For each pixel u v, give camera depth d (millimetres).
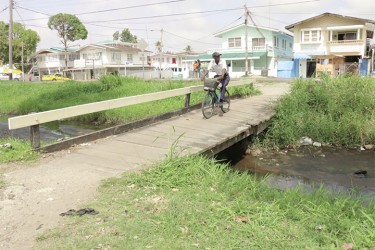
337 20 38719
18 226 4543
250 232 4254
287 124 12477
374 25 38625
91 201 5246
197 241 4117
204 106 11648
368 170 9648
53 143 8031
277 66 41875
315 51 40094
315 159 10695
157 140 8875
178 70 70875
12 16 38562
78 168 6758
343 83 14531
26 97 23594
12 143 8367
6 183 5977
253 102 15352
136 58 64000
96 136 8938
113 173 6480
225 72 11766
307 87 14508
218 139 9008
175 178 6062
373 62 38875
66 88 23594
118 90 21531
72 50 67125
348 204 5324
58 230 4398
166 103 16531
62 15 60562
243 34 47156
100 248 3996
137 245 4031
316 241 4141
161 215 4703
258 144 11797
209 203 5129
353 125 11961
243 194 5480
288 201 5227
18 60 64688
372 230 4301
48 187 5809
